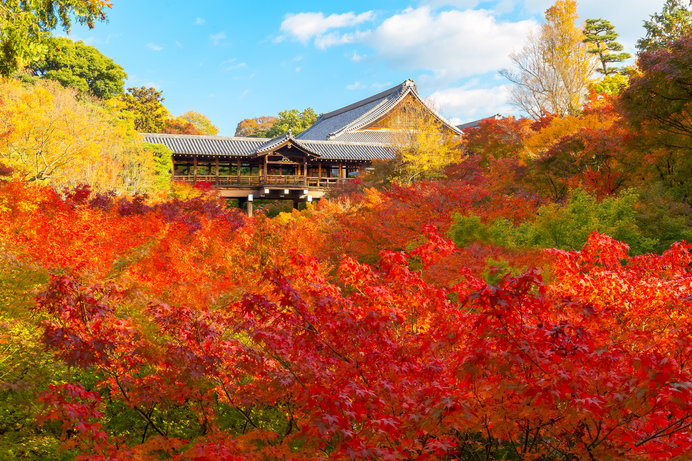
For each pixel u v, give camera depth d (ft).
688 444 9.30
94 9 48.78
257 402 14.08
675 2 96.02
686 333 13.03
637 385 8.96
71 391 11.12
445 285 21.56
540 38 105.81
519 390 9.59
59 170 73.92
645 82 46.44
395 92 161.27
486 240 32.73
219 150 131.64
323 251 39.52
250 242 32.24
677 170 49.14
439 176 94.68
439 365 12.11
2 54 47.91
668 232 38.75
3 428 14.07
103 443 11.45
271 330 13.89
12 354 15.30
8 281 18.17
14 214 31.01
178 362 12.98
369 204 54.75
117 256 26.04
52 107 75.72
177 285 21.52
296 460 9.62
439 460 10.46
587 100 101.40
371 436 9.87
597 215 38.11
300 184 132.36
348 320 13.16
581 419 9.71
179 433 15.55
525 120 97.09
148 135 132.16
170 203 51.37
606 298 14.79
